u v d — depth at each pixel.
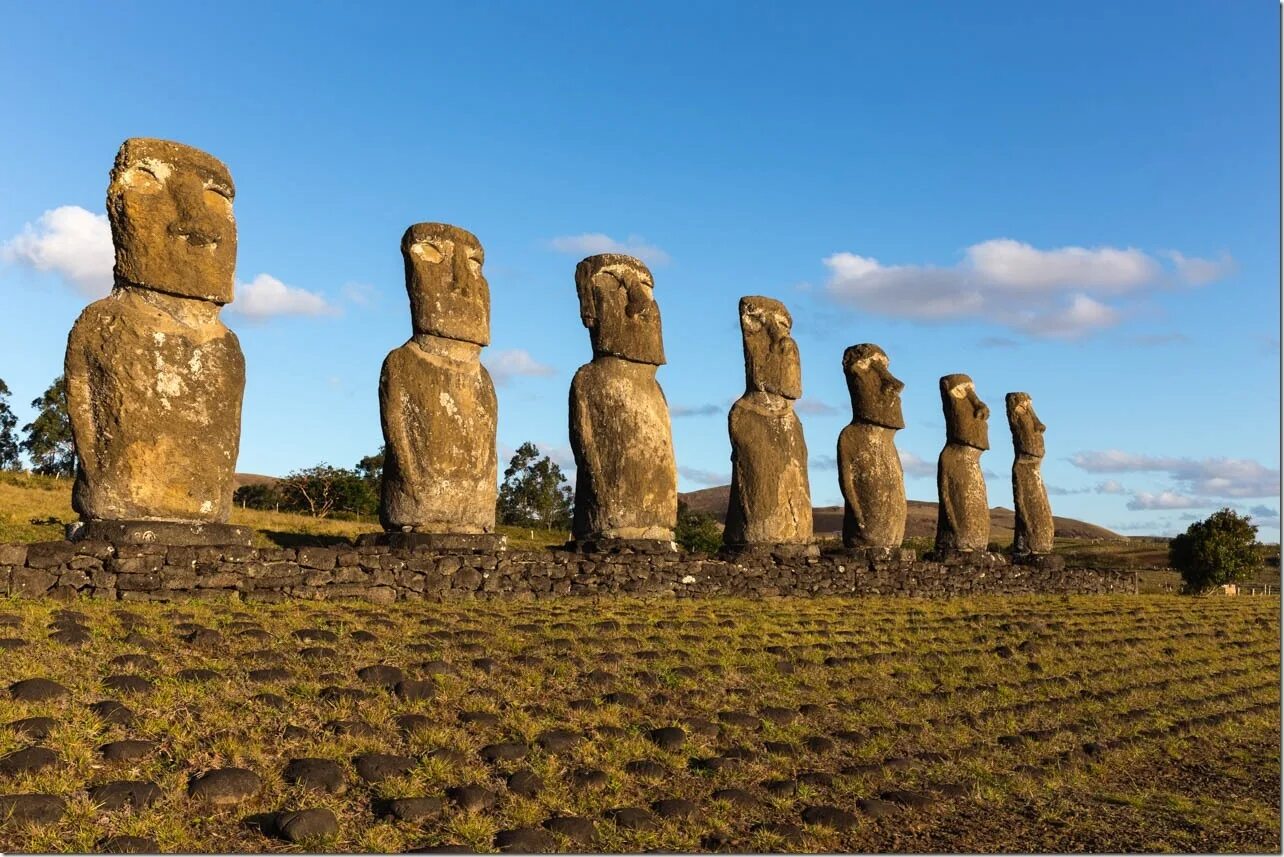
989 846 8.07
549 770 8.23
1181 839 8.59
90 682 8.41
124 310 12.60
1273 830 8.95
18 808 6.37
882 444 22.67
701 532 32.09
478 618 12.70
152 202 12.74
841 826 8.09
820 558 20.20
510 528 36.81
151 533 12.18
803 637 14.08
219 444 13.00
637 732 9.29
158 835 6.46
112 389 12.38
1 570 11.21
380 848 6.71
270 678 9.05
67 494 29.70
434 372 15.27
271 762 7.62
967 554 25.34
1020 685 13.28
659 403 17.88
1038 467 28.80
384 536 15.02
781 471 19.69
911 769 9.57
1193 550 32.41
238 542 12.89
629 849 7.24
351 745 8.03
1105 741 11.35
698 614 14.87
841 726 10.50
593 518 17.27
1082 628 18.02
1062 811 9.10
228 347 13.23
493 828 7.23
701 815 7.95
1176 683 14.69
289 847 6.59
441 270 15.56
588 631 12.45
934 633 15.85
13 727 7.32
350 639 10.58
